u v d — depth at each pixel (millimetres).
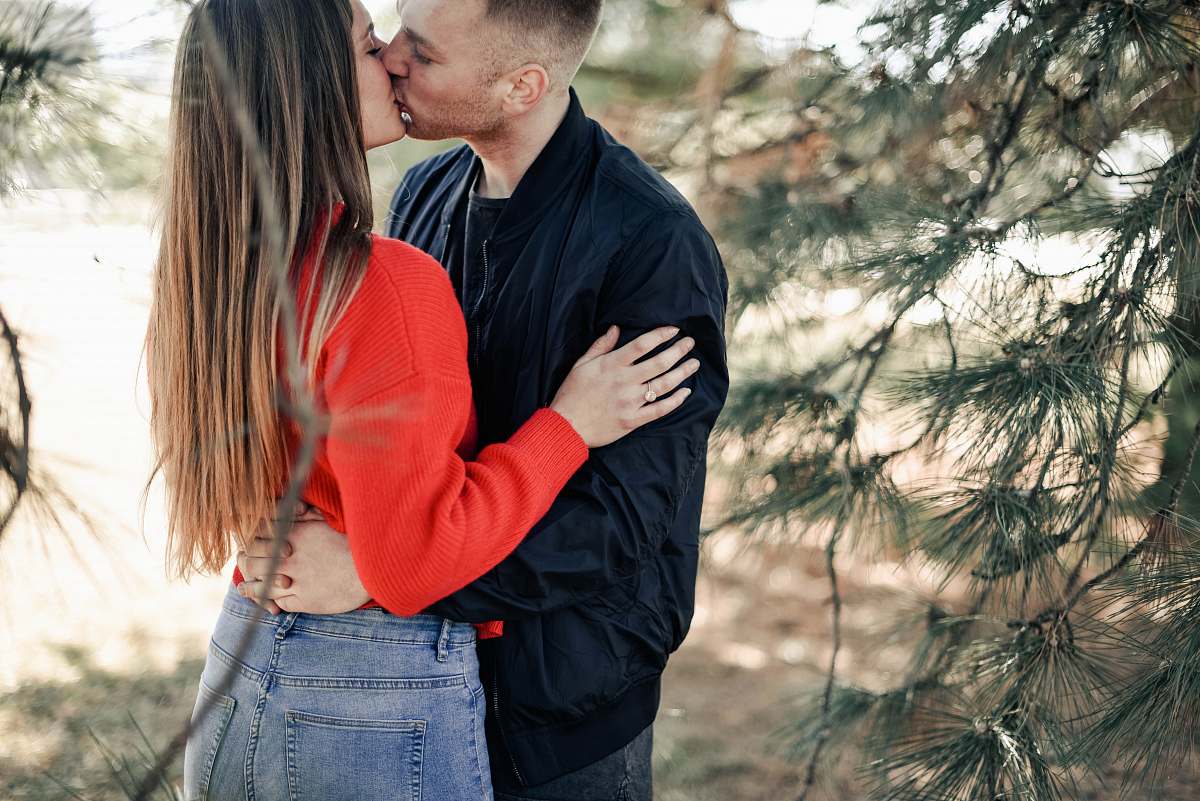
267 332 947
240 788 1048
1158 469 1548
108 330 1640
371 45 1121
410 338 953
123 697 2176
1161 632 1313
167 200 996
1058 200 1522
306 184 970
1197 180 1390
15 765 1383
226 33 961
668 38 2645
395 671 1042
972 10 1554
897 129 1801
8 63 983
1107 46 1457
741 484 1930
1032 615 1573
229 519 1023
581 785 1204
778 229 2082
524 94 1147
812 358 2041
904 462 1738
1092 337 1419
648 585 1183
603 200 1159
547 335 1139
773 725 2574
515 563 1043
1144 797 1545
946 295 1588
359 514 932
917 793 1475
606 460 1103
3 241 1065
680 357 1118
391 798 1033
